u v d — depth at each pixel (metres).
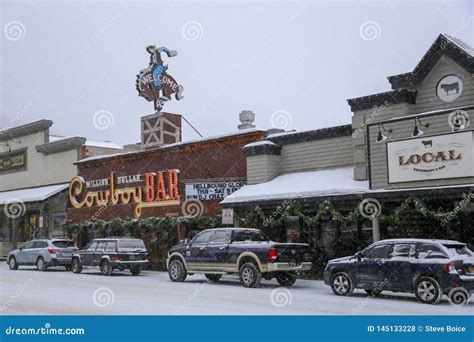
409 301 14.68
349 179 20.50
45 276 23.45
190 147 26.78
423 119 17.91
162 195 27.66
